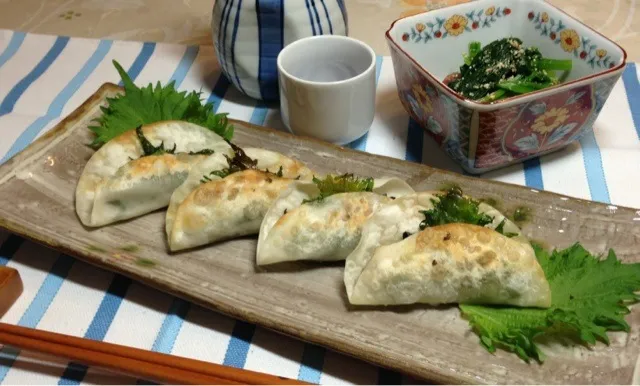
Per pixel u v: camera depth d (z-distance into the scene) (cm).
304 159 36
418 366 26
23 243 33
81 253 31
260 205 32
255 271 30
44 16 54
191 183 33
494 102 32
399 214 31
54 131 37
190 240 31
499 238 28
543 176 36
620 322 26
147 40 50
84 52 48
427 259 28
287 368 28
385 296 28
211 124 37
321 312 28
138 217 34
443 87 33
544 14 39
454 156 36
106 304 30
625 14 50
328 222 31
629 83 42
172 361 26
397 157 38
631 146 38
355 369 28
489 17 41
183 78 45
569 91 33
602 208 31
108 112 38
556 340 26
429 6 53
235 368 26
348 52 38
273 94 42
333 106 36
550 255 29
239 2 38
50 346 27
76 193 34
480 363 26
